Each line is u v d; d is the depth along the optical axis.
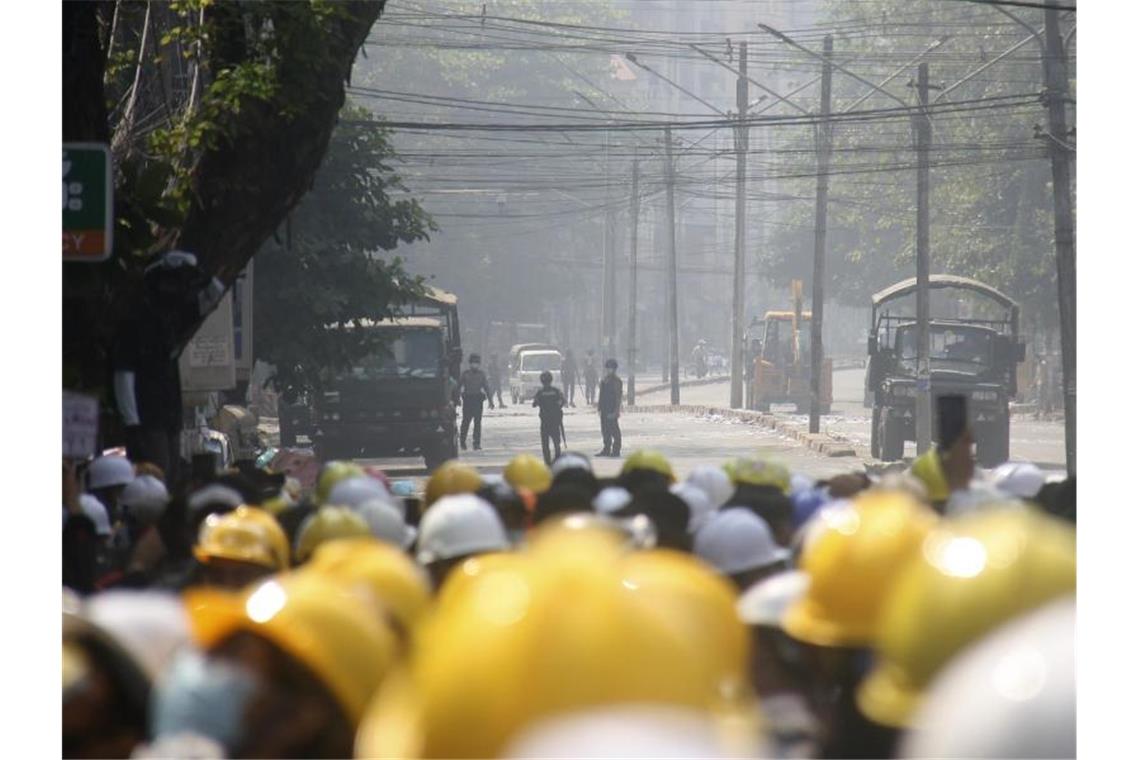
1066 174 87.69
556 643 9.63
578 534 11.43
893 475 25.55
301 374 88.62
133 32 61.41
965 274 170.25
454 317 121.12
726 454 118.62
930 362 118.50
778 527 23.64
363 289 88.31
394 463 121.81
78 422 27.98
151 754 12.28
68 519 24.20
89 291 38.56
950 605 11.07
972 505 23.45
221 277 51.25
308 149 51.16
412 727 9.84
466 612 10.01
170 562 23.80
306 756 12.27
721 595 12.63
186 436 58.22
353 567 15.91
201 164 50.59
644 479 25.47
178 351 44.19
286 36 48.91
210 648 12.53
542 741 7.66
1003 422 109.00
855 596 14.88
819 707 14.81
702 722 8.26
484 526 19.67
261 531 20.58
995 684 7.91
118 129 55.25
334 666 12.34
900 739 11.28
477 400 126.38
